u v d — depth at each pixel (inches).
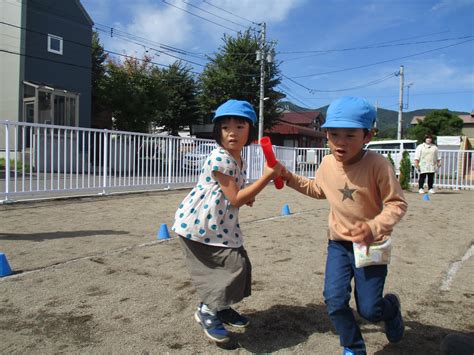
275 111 1284.4
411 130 1620.3
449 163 561.6
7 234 202.7
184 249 101.2
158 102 1080.2
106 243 189.0
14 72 707.4
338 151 86.0
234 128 96.6
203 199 97.7
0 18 717.9
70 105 756.0
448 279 152.2
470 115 1841.8
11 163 359.6
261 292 133.6
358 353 88.4
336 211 91.7
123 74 1022.4
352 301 128.5
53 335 102.0
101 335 102.3
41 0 733.9
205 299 95.0
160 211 282.5
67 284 136.1
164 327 107.0
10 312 114.7
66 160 319.0
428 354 97.0
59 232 209.3
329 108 87.7
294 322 111.8
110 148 355.6
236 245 98.0
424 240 217.2
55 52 764.6
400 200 84.0
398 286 143.4
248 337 103.0
